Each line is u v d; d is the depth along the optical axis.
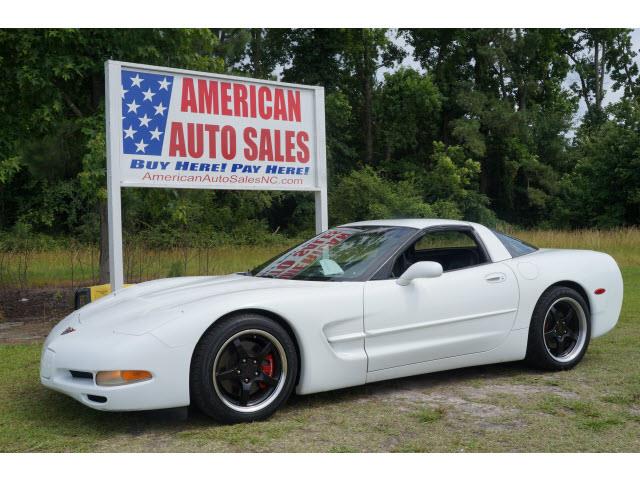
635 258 17.98
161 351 3.56
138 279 11.31
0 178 10.62
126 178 6.78
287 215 35.94
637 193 33.03
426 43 42.19
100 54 10.12
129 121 6.79
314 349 4.04
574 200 37.84
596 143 36.72
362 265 4.55
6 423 3.83
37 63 9.80
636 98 47.28
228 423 3.76
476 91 40.19
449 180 36.31
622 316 7.88
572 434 3.58
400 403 4.22
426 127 42.53
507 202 42.62
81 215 30.14
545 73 44.56
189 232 25.42
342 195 33.59
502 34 40.59
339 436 3.56
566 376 4.95
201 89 7.27
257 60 36.28
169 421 3.85
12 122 10.88
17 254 14.70
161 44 10.41
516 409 4.06
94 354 3.58
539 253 5.37
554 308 5.14
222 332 3.70
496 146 41.47
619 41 50.44
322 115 8.18
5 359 5.63
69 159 24.09
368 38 39.28
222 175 7.42
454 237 5.00
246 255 14.91
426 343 4.50
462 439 3.50
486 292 4.77
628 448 3.36
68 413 4.03
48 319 8.75
